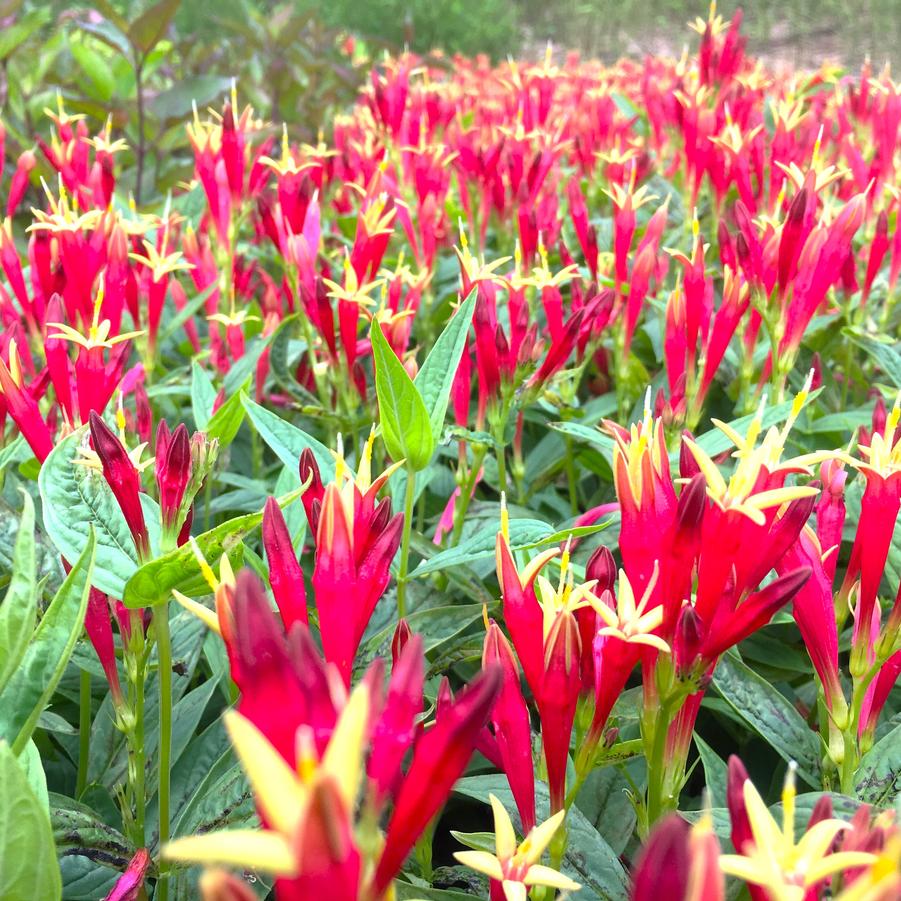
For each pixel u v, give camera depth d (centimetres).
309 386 422
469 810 293
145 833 229
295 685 100
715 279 493
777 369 318
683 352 313
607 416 429
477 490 411
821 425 364
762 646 311
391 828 115
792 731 222
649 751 184
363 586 159
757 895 130
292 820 75
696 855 82
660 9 2430
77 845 188
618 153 561
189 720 247
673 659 173
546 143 475
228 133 405
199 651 264
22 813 134
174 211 489
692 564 168
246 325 459
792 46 2186
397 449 228
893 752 208
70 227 296
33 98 779
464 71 980
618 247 373
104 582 199
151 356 377
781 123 471
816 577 198
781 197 408
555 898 180
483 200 496
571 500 378
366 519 163
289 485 268
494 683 112
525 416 393
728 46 538
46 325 258
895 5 2062
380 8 1788
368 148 527
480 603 269
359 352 370
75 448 205
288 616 160
